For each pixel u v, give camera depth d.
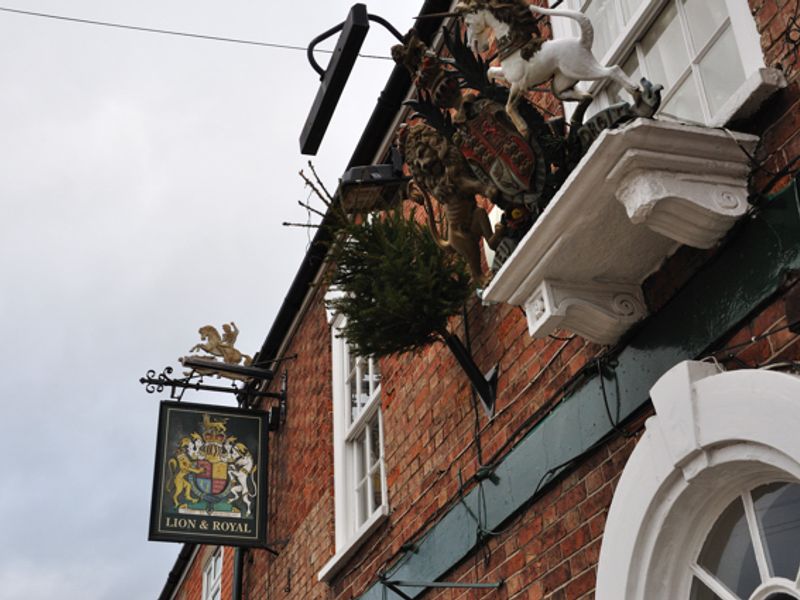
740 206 4.01
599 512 4.80
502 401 5.85
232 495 9.62
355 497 8.77
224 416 9.98
